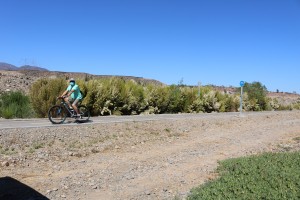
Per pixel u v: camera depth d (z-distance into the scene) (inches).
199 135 650.2
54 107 641.6
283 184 305.0
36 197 301.0
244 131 715.4
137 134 601.6
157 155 474.6
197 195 295.4
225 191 296.2
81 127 594.9
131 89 1006.4
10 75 1502.2
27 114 805.2
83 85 850.8
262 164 376.8
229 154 489.1
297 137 629.0
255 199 276.8
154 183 350.6
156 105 1064.2
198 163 432.8
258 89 1695.4
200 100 1214.3
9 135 494.9
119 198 307.1
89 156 453.4
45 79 833.5
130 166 411.2
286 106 1857.8
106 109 893.8
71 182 344.5
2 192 308.8
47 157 427.2
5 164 385.1
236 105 1417.3
